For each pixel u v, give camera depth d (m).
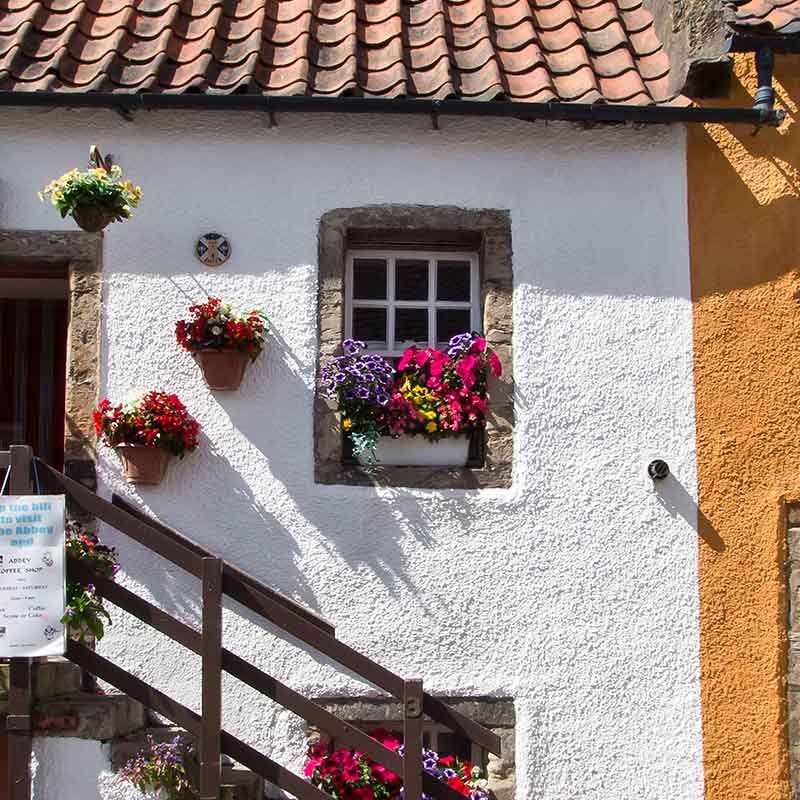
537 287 6.09
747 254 6.14
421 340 6.30
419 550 5.90
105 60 6.07
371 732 5.82
